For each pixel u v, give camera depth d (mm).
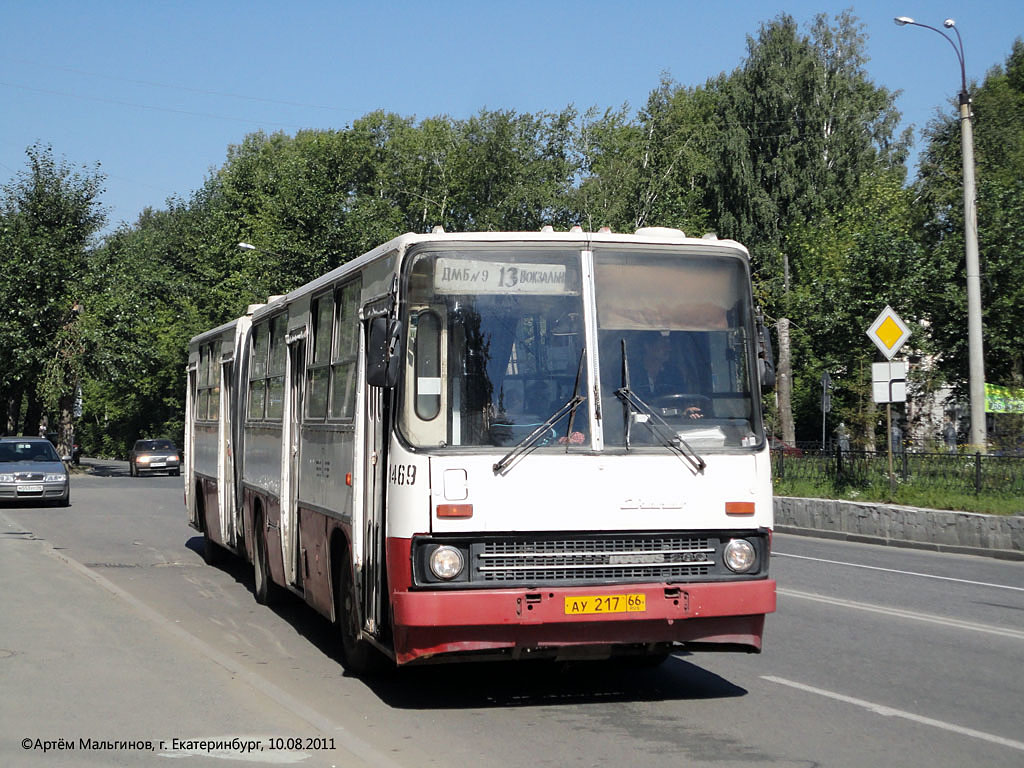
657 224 55906
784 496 24609
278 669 9602
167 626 10258
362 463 8852
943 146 40438
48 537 21594
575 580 7711
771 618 11977
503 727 7488
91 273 52875
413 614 7457
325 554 9953
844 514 22062
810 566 16938
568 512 7746
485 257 8055
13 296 51281
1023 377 31391
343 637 9508
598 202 57250
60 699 7508
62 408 56562
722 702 8227
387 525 7875
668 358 8172
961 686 8742
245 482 14359
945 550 19422
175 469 52188
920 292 31750
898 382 21984
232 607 13211
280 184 53719
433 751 6852
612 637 7652
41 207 52344
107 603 11570
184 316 72875
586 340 8055
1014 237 30906
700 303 8328
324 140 72250
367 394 8867
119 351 53656
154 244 90938
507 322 7988
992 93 47406
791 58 57438
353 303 9453
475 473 7680
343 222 51031
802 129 57156
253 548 13797
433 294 7953
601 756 6738
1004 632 11117
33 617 10695
